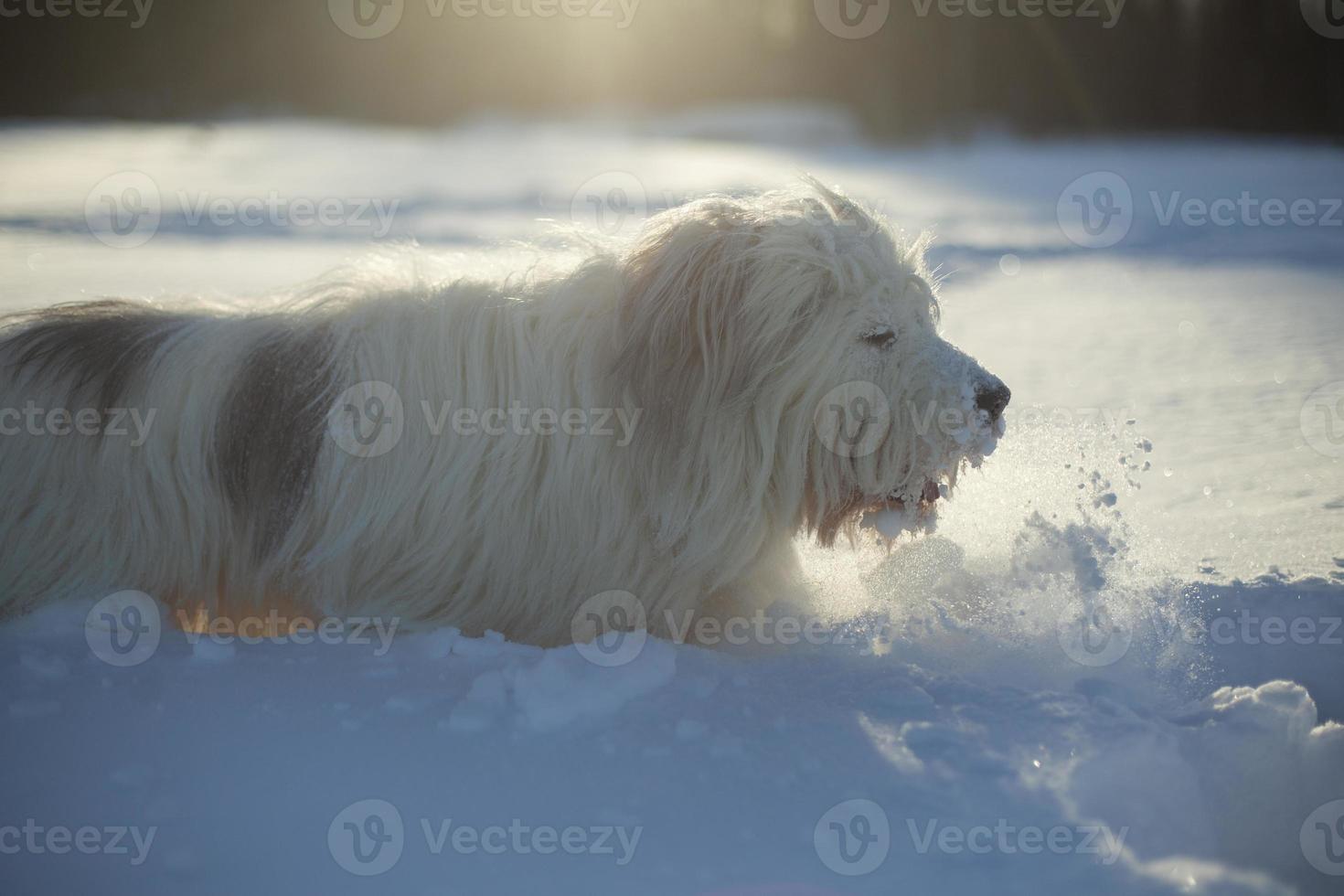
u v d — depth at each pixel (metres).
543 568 4.06
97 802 2.79
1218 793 3.06
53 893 2.46
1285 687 3.33
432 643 3.74
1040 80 66.06
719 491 4.02
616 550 4.08
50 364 4.23
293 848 2.62
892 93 69.00
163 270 14.72
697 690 3.41
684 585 4.09
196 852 2.60
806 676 3.61
